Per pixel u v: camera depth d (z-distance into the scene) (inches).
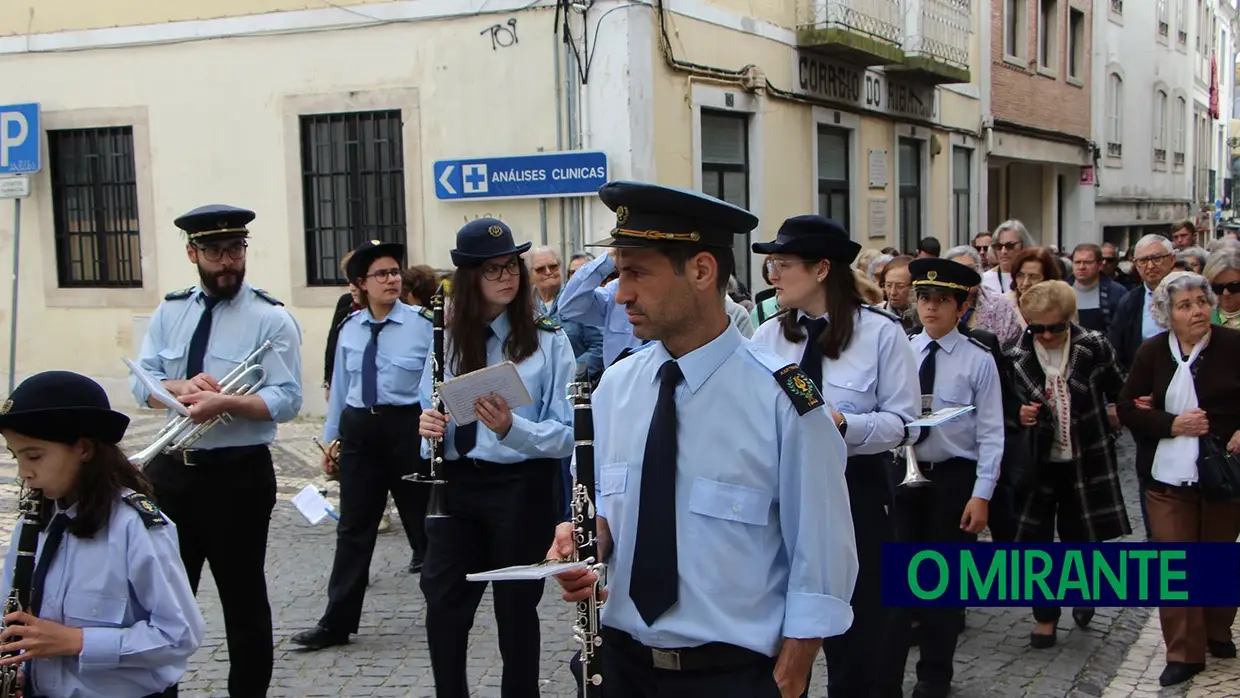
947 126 699.4
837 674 158.2
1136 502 330.6
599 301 237.5
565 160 412.5
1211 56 1534.2
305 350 465.4
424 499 229.1
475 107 429.1
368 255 225.0
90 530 112.8
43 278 503.5
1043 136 870.4
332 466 255.6
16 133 476.4
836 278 160.4
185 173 476.1
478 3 423.8
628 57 402.9
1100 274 368.2
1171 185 1269.7
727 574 99.2
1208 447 189.0
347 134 455.2
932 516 191.6
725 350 102.0
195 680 198.5
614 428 106.9
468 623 164.1
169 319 184.4
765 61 493.4
